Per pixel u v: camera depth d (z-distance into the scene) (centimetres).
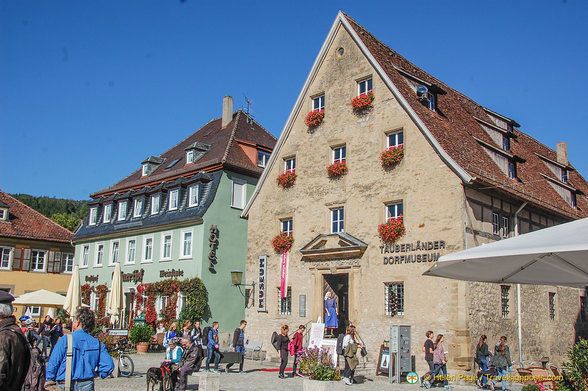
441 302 1939
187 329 1834
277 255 2559
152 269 3419
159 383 1402
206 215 3136
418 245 2038
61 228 4716
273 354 2456
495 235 2083
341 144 2398
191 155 3584
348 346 1775
